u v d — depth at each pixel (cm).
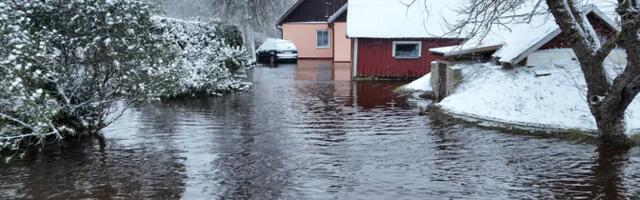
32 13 857
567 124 982
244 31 3011
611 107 830
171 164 777
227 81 1666
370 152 843
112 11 874
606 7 1277
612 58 1183
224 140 932
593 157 800
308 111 1262
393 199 629
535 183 683
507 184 680
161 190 663
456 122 1084
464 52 1391
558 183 682
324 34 3425
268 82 1981
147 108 1297
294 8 3406
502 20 1427
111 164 777
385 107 1321
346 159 801
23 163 782
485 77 1257
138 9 895
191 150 859
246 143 909
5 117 776
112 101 944
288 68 2700
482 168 752
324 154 831
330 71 2500
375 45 2112
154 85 921
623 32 756
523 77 1182
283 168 755
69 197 638
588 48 819
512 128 1005
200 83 1488
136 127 1045
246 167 761
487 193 648
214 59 1638
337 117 1172
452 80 1353
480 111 1114
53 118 878
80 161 792
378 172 734
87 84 929
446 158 805
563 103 1054
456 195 641
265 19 3209
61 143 901
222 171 742
